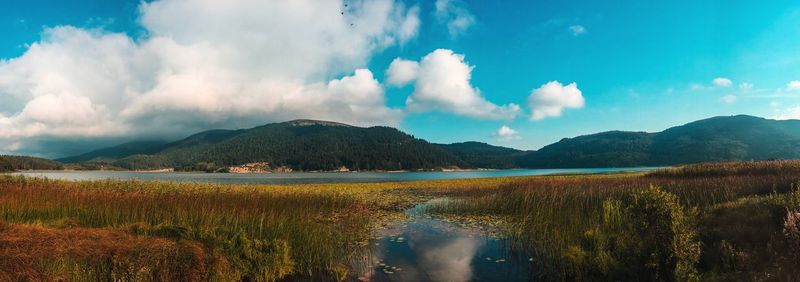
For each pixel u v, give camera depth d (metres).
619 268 8.54
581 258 9.26
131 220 13.56
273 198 20.53
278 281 9.32
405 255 11.55
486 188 31.94
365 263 10.71
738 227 9.13
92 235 9.20
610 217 13.26
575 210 16.45
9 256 7.36
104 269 7.79
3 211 13.95
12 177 27.42
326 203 21.39
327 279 9.42
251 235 10.81
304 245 10.76
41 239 8.39
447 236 14.25
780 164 29.30
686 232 7.98
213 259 8.68
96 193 19.59
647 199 8.78
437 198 28.06
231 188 26.66
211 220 12.37
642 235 8.91
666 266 7.86
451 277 9.54
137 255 8.20
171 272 8.09
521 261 10.74
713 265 7.73
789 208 9.16
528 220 15.97
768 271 6.91
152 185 25.84
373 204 24.12
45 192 19.34
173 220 13.00
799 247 7.04
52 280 7.20
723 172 31.47
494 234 14.48
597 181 29.72
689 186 21.06
